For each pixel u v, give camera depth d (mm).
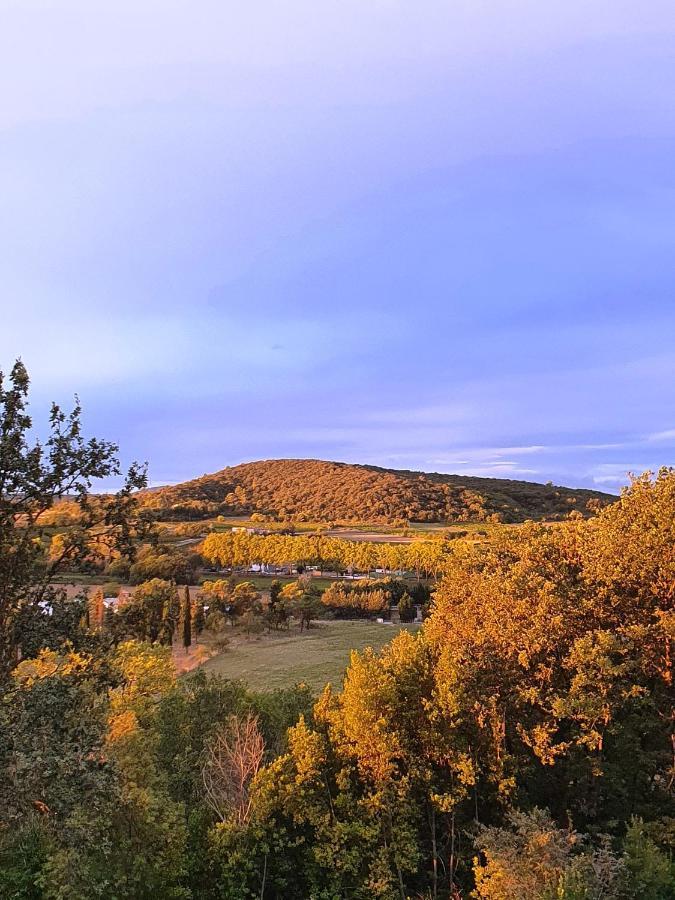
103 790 12047
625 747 26359
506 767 25016
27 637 11789
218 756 27312
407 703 26547
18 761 10469
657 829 23656
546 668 26078
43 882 19562
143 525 13141
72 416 12273
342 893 24406
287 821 25719
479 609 29391
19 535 11836
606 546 27984
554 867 17609
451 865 23984
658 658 26984
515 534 34969
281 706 36312
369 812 23719
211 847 23938
